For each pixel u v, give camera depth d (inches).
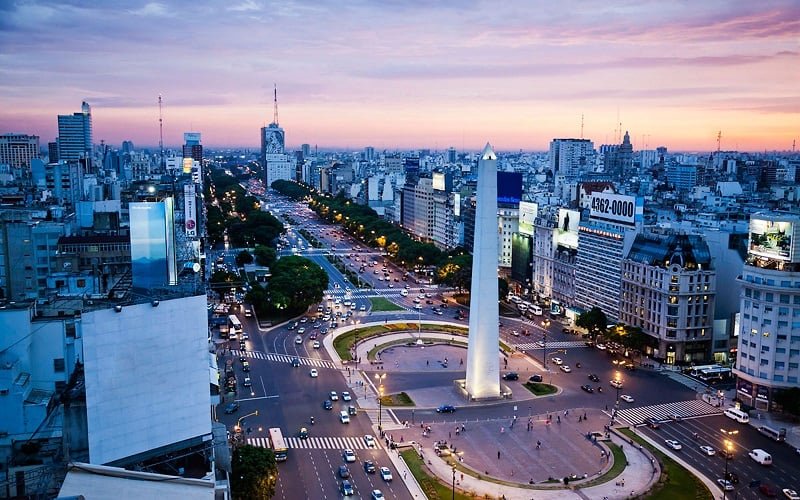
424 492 6451.8
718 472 6914.4
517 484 6619.1
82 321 4298.7
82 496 3184.1
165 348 4694.9
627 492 6471.5
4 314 4948.3
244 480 5757.9
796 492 6451.8
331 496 6353.3
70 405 4453.7
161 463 4739.2
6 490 4023.1
